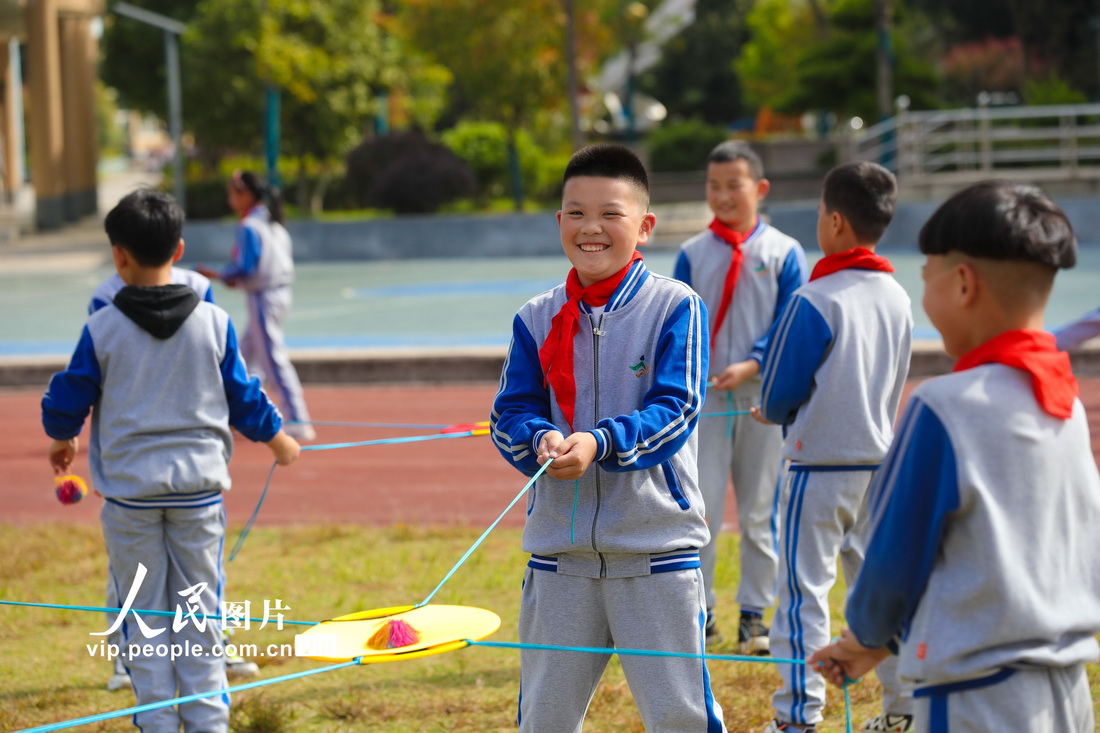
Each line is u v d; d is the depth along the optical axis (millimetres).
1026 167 35031
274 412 5633
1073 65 45625
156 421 5305
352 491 10945
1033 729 3109
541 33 40656
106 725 5934
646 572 4250
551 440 4023
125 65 47500
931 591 3207
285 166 48094
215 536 5469
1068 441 3189
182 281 6270
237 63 41625
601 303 4375
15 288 29062
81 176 47719
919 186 33469
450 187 37875
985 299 3191
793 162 46125
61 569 8547
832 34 50375
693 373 4250
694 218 32312
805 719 5305
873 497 3305
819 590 5406
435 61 41906
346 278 30031
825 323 5348
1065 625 3131
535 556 4418
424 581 8031
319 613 7457
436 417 14195
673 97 71000
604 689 6133
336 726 5832
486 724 5793
